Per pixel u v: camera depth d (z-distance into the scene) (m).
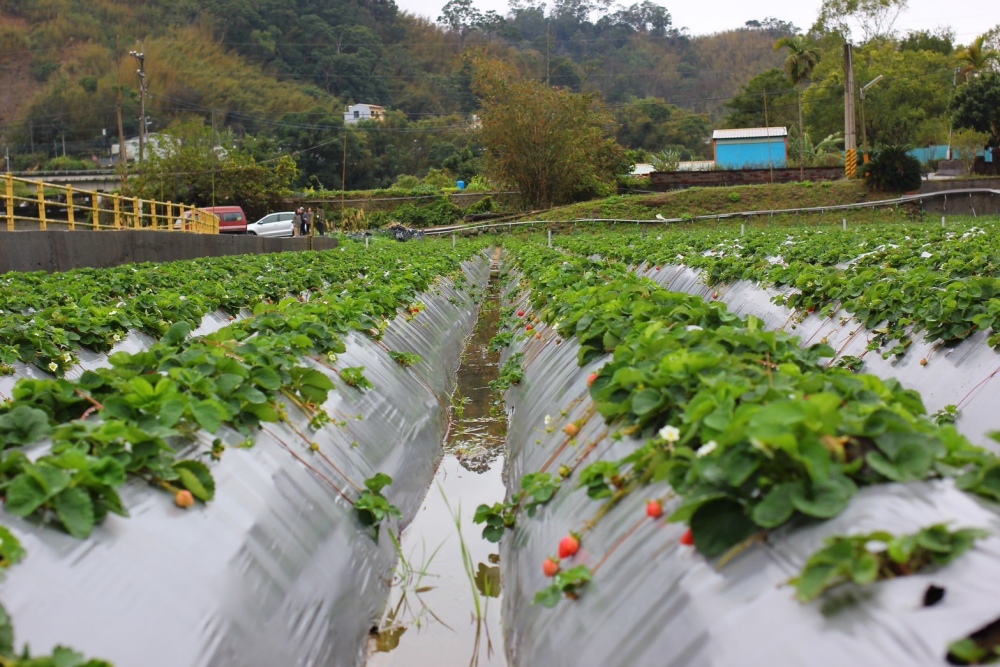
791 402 4.17
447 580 7.45
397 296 15.43
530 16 173.38
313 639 5.57
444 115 109.75
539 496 6.84
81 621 4.12
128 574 4.55
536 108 57.97
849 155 53.00
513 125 58.22
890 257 15.78
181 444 5.98
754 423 4.04
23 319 10.71
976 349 9.20
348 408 8.91
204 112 99.75
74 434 5.38
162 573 4.73
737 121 87.69
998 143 57.34
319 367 9.27
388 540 7.80
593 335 8.93
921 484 3.96
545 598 5.31
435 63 132.00
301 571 5.92
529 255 25.48
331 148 84.00
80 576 4.34
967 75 66.50
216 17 121.31
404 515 8.57
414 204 64.69
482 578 7.46
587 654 4.67
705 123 105.81
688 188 56.69
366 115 103.88
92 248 21.86
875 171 50.88
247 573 5.31
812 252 19.08
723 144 68.19
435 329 16.61
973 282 9.80
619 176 62.09
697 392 5.64
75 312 11.60
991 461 3.96
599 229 51.81
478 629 6.62
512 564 6.95
